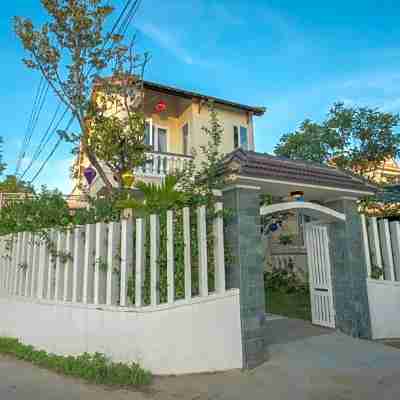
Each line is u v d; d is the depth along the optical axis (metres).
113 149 7.69
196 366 5.13
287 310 10.49
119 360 5.09
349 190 7.34
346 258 7.50
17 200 9.34
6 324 7.39
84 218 6.49
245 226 5.95
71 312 5.80
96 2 8.01
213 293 5.52
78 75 8.04
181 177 6.61
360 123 12.35
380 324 7.45
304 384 4.82
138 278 5.24
